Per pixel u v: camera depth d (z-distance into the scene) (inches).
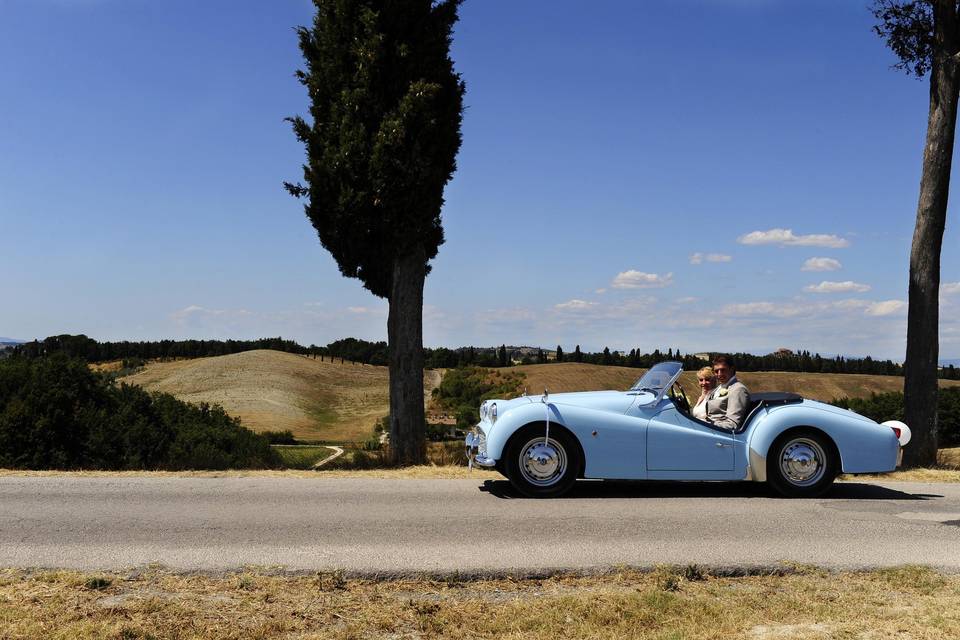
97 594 186.5
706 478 318.7
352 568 207.3
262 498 319.6
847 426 323.3
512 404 331.0
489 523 268.2
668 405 322.3
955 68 540.7
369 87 541.3
